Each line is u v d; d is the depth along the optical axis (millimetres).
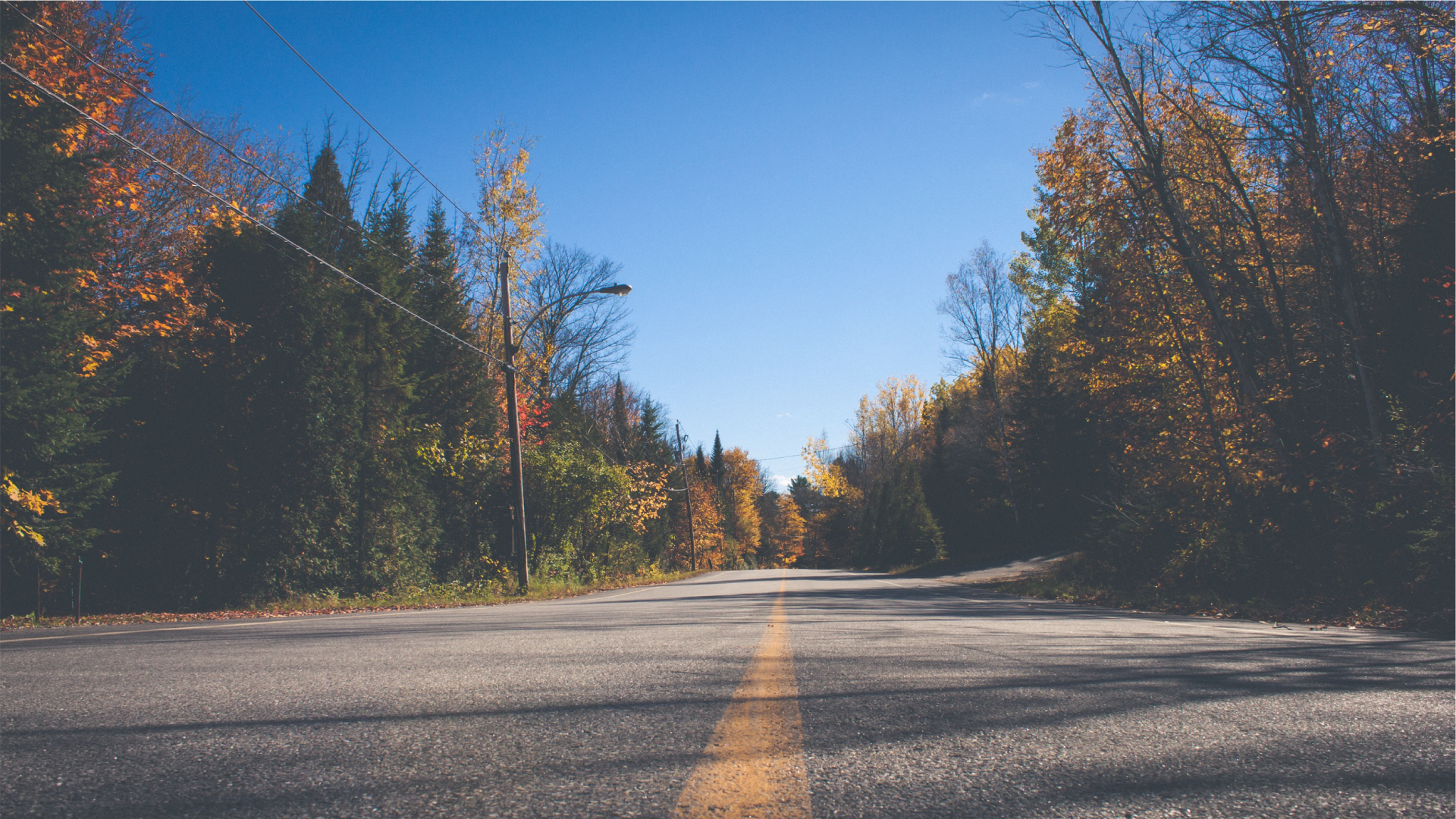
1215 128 15688
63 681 3434
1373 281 14297
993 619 7820
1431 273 13055
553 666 3811
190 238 20625
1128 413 19844
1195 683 3119
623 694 2912
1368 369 13047
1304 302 15844
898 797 1592
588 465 28562
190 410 15672
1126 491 20516
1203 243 16172
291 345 16625
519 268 31625
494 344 31234
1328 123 13852
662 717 2461
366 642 5488
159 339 16578
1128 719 2375
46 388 12078
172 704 2752
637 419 61438
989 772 1771
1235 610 10461
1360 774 1731
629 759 1925
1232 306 16328
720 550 73875
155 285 17328
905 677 3312
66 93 14766
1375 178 14016
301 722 2412
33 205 12844
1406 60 13117
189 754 2004
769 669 3607
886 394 67188
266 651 4797
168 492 15508
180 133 24156
